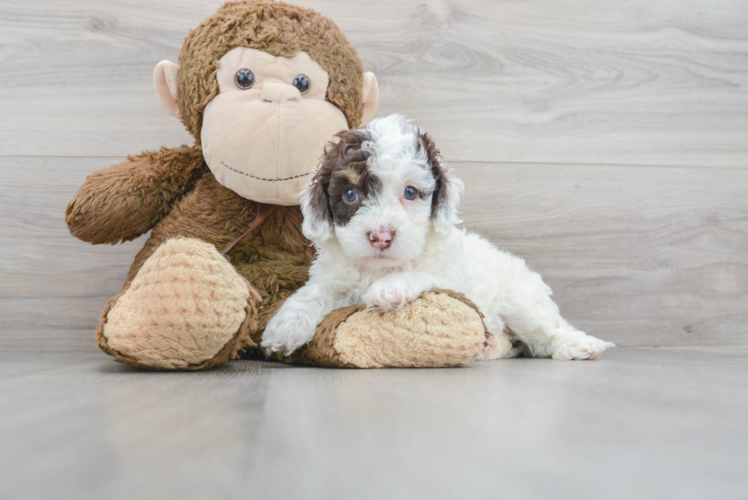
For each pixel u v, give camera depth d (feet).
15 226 7.63
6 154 7.63
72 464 2.03
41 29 7.69
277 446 2.27
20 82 7.66
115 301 4.97
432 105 8.39
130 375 4.59
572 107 8.68
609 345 6.66
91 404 3.17
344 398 3.37
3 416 2.83
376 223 5.07
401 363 5.18
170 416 2.83
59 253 7.70
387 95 8.29
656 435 2.51
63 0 7.70
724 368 5.41
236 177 6.13
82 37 7.75
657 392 3.70
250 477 1.90
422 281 5.42
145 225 6.73
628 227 8.77
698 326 8.86
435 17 8.35
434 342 5.09
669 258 8.84
